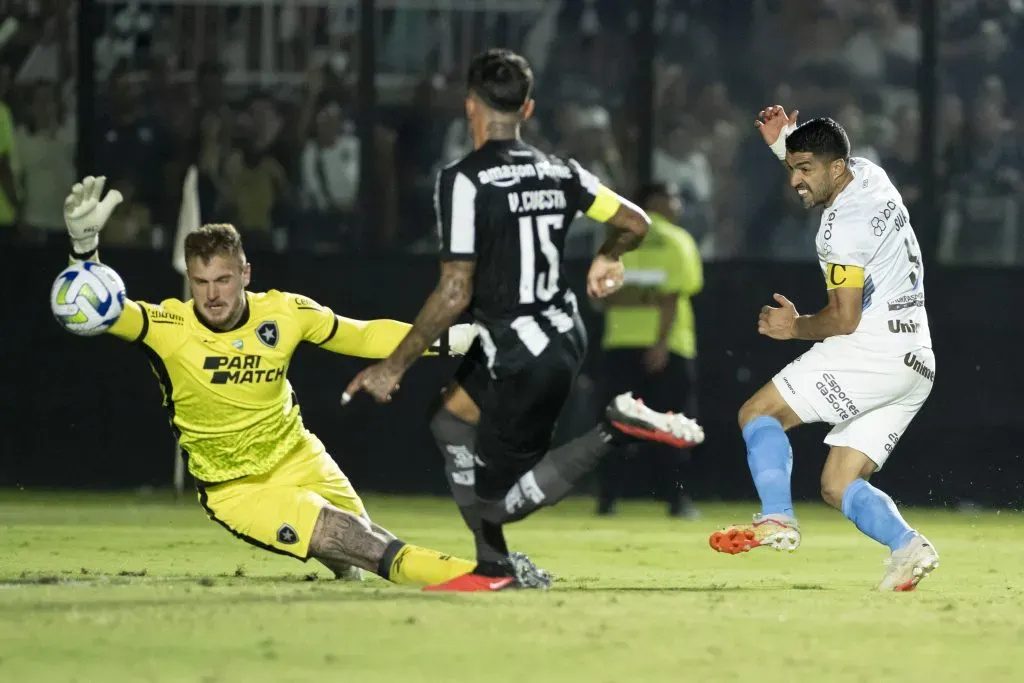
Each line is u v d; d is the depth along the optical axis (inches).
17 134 2121.1
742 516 1905.8
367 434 2103.8
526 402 873.5
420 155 2129.7
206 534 1480.1
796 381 1042.7
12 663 658.8
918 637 767.7
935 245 2117.4
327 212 2126.0
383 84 2122.3
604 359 1932.8
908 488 2102.6
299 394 2096.5
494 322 873.5
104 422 2108.8
